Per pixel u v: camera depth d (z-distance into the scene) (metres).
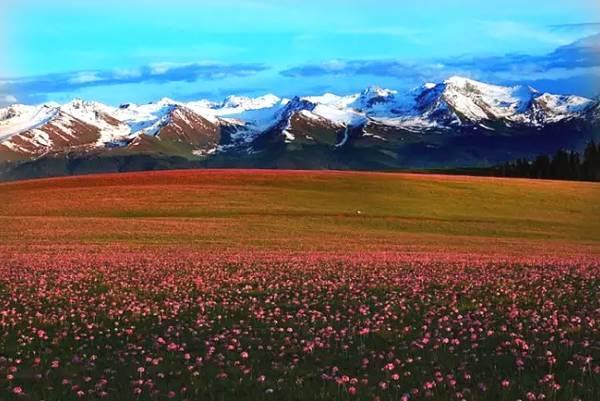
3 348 18.02
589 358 14.68
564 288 27.34
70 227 63.97
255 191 92.31
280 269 34.88
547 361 15.45
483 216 79.38
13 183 103.81
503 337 18.36
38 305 24.42
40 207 80.75
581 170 161.25
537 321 20.14
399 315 22.08
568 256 44.19
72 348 18.09
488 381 14.11
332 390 13.59
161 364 16.11
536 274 31.52
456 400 12.66
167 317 22.27
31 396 13.52
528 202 90.81
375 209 81.94
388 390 13.57
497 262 38.09
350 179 103.94
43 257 41.59
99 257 41.69
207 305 24.20
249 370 15.24
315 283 29.09
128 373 15.41
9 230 61.56
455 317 21.50
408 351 17.03
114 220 69.69
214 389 14.03
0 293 27.36
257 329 20.22
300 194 90.88
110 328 20.81
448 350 17.02
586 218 80.69
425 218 75.31
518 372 14.73
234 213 76.44
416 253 45.94
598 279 30.05
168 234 59.75
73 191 92.56
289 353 17.16
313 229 65.81
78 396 13.39
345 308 23.55
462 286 28.08
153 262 38.53
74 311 23.50
